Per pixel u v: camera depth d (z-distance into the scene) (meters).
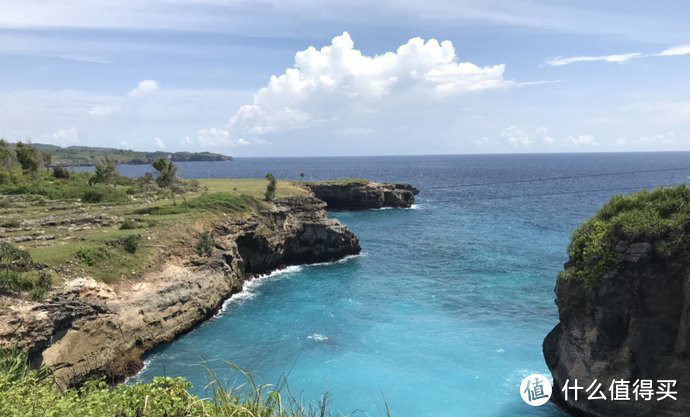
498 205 116.38
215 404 9.57
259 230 56.28
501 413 25.67
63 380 27.38
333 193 110.00
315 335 36.81
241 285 50.25
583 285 24.58
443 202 124.69
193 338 36.69
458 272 55.25
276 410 10.01
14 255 30.56
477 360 31.81
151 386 10.22
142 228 45.59
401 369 30.77
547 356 28.20
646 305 22.50
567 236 75.19
